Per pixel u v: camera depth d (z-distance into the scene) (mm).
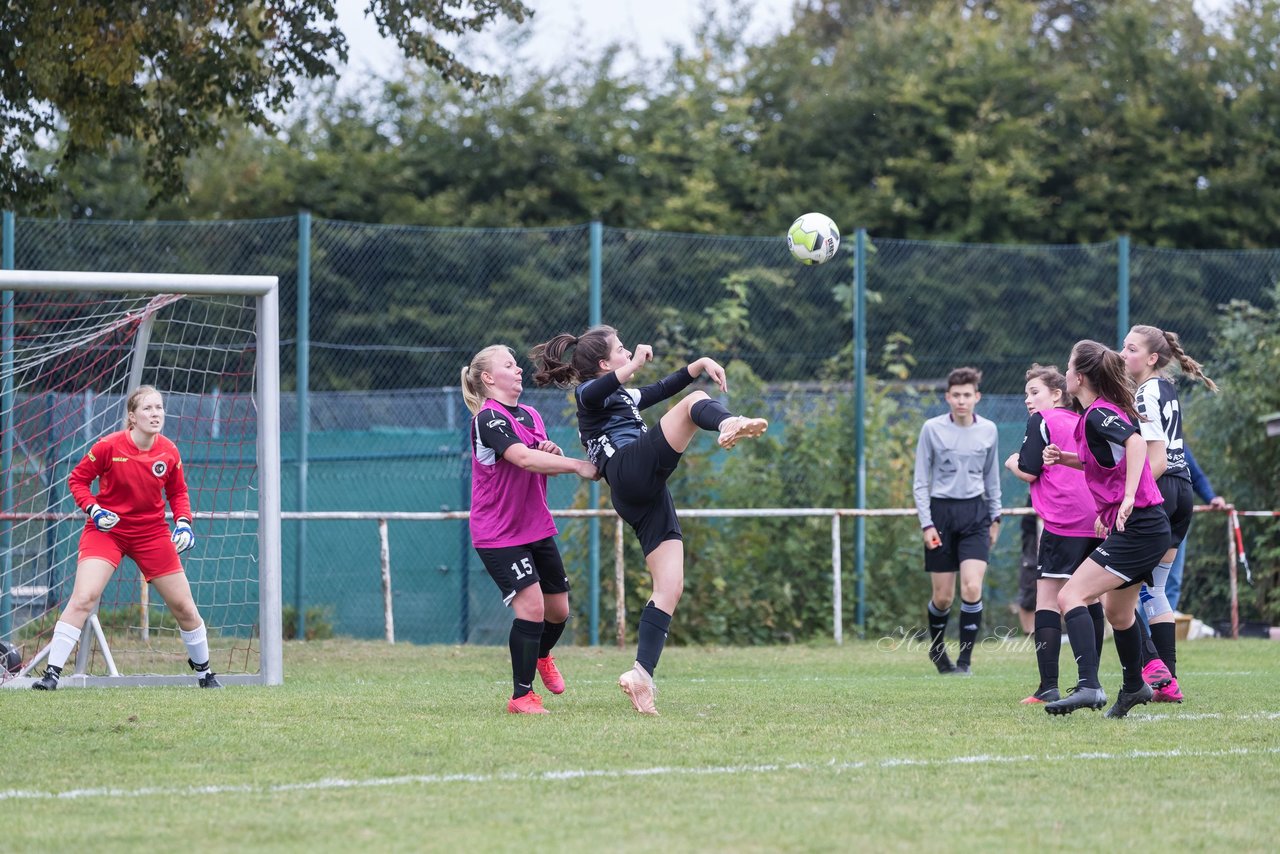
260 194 75000
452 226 74000
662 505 19188
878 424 41156
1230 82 79000
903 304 44500
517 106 77312
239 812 12641
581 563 38938
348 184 75750
